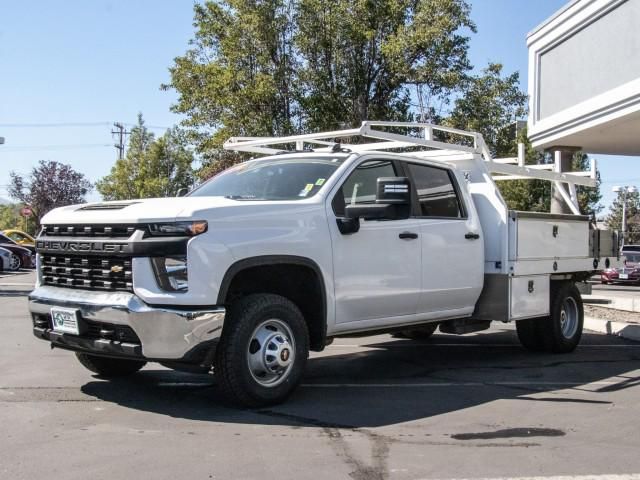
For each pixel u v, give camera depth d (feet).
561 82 50.01
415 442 15.49
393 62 77.61
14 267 90.84
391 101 83.71
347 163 20.89
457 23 78.95
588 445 15.52
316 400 19.43
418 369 24.94
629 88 40.81
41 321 19.36
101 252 17.51
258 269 18.54
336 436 15.79
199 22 83.92
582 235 29.53
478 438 15.94
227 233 17.30
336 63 81.66
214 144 79.77
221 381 17.53
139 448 14.61
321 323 19.62
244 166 23.22
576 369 25.30
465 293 24.36
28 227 181.06
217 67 80.28
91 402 18.56
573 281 29.96
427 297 22.76
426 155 27.91
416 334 32.94
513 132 82.64
